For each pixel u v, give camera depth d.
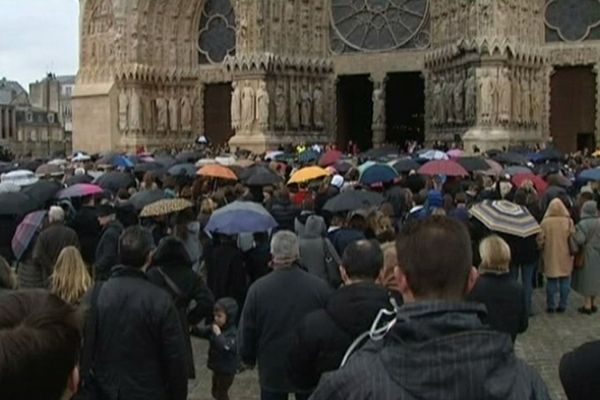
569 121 44.62
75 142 54.25
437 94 44.88
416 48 48.19
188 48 53.78
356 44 49.62
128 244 7.80
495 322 9.22
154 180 21.58
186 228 14.94
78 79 54.75
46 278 10.48
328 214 18.06
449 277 4.12
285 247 8.66
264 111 46.12
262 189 21.66
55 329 2.86
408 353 3.62
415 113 57.88
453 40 43.72
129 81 51.31
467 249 4.21
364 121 54.03
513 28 41.47
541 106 43.66
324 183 20.81
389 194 18.58
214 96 54.06
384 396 3.58
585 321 17.81
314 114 49.47
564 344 15.80
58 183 20.33
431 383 3.54
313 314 7.11
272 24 47.00
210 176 22.42
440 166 21.97
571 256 18.41
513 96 41.69
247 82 46.41
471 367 3.55
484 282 9.29
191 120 53.94
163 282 9.80
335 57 50.00
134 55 51.38
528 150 36.44
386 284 8.19
